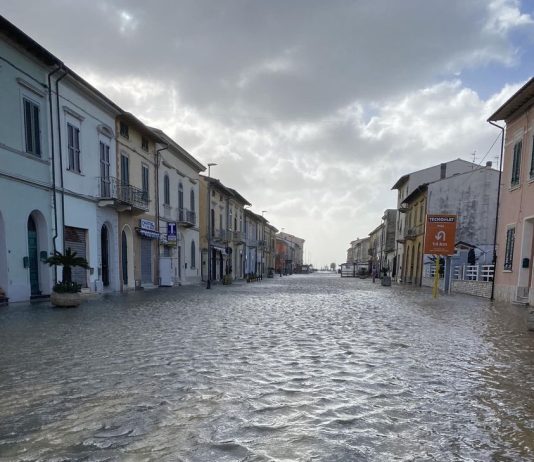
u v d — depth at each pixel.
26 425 3.19
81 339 6.77
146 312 10.83
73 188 15.67
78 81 15.45
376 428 3.17
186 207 29.39
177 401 3.74
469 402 3.83
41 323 8.53
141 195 21.09
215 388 4.14
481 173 30.95
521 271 15.55
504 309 13.09
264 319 9.69
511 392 4.16
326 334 7.54
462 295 21.20
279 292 21.50
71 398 3.82
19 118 12.72
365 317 10.38
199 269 32.72
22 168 12.84
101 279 17.89
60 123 14.81
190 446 2.81
